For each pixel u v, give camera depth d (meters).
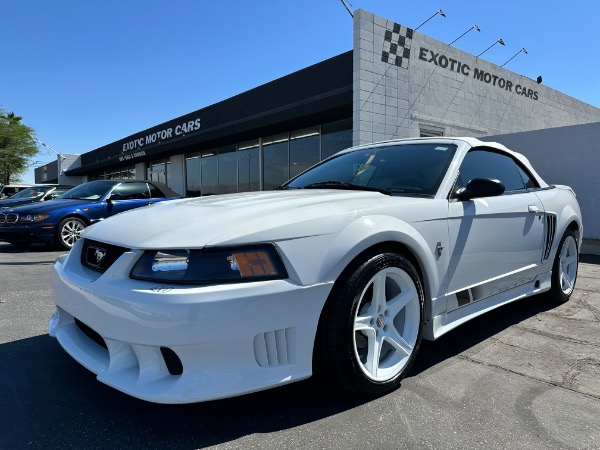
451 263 2.84
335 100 10.00
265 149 14.27
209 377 1.96
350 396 2.48
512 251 3.42
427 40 10.79
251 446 2.01
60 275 2.57
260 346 2.05
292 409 2.34
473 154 3.39
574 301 4.54
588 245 8.27
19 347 3.23
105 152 24.31
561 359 3.02
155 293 1.97
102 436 2.09
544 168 8.89
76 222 8.96
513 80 13.70
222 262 2.01
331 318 2.25
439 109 11.23
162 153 18.55
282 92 11.55
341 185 3.24
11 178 49.88
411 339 2.62
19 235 8.57
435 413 2.30
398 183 3.12
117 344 2.12
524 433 2.12
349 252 2.24
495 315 4.05
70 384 2.62
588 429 2.16
